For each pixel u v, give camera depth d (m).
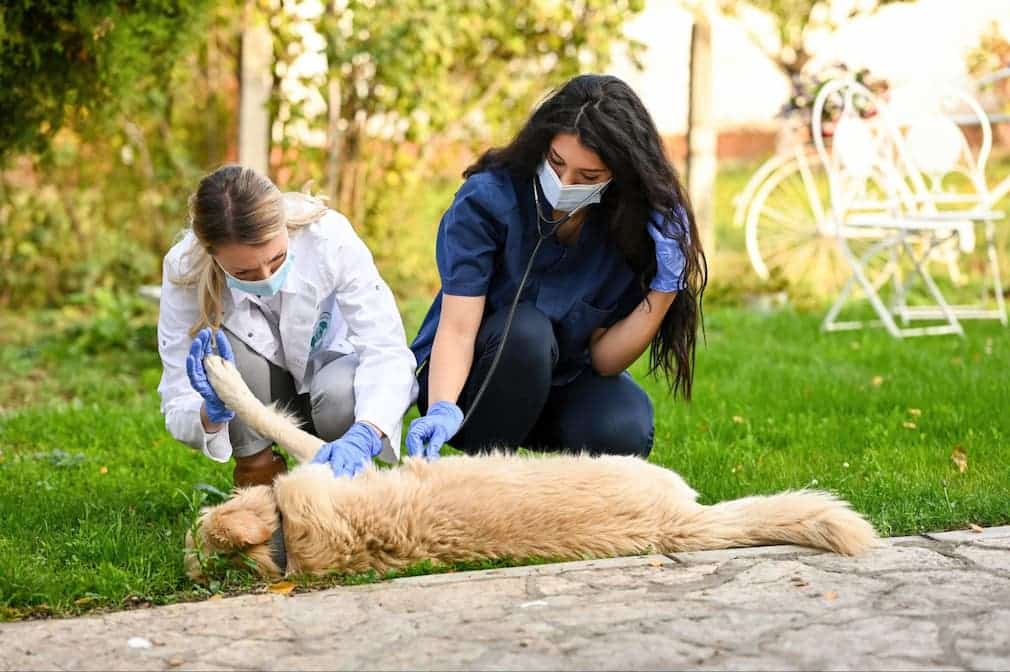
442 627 3.31
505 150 4.39
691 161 11.50
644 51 11.47
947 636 3.18
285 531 3.69
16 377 8.12
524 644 3.16
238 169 3.96
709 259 11.60
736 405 6.54
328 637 3.26
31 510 4.59
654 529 3.91
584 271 4.52
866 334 8.89
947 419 5.95
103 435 6.14
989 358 7.78
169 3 7.91
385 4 10.13
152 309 9.77
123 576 3.74
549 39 11.23
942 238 9.18
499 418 4.55
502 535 3.78
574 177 4.14
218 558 3.70
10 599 3.60
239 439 4.52
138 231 11.26
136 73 8.05
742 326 9.55
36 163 9.57
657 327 4.50
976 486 4.75
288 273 4.21
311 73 10.67
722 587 3.58
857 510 4.47
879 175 9.84
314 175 10.91
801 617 3.33
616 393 4.70
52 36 7.77
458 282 4.43
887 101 10.65
